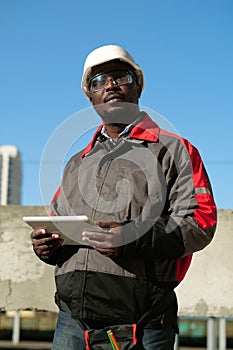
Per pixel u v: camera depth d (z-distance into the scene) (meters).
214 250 3.50
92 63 2.13
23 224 3.58
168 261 1.92
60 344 2.06
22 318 17.98
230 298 3.46
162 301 1.90
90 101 2.23
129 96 2.10
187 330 16.83
